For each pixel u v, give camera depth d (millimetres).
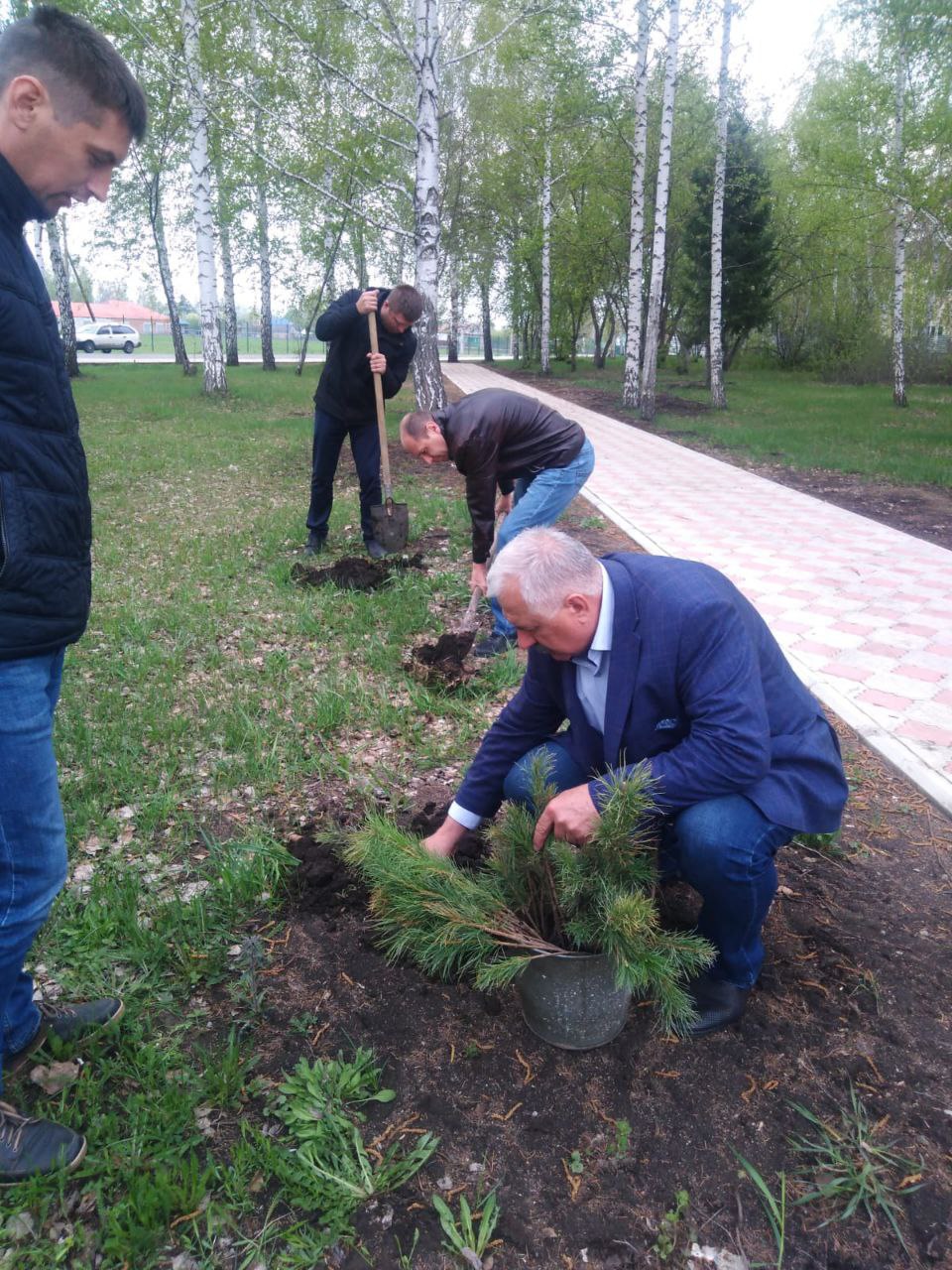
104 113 1654
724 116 18531
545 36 14898
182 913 2633
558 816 2104
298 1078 2094
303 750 3730
